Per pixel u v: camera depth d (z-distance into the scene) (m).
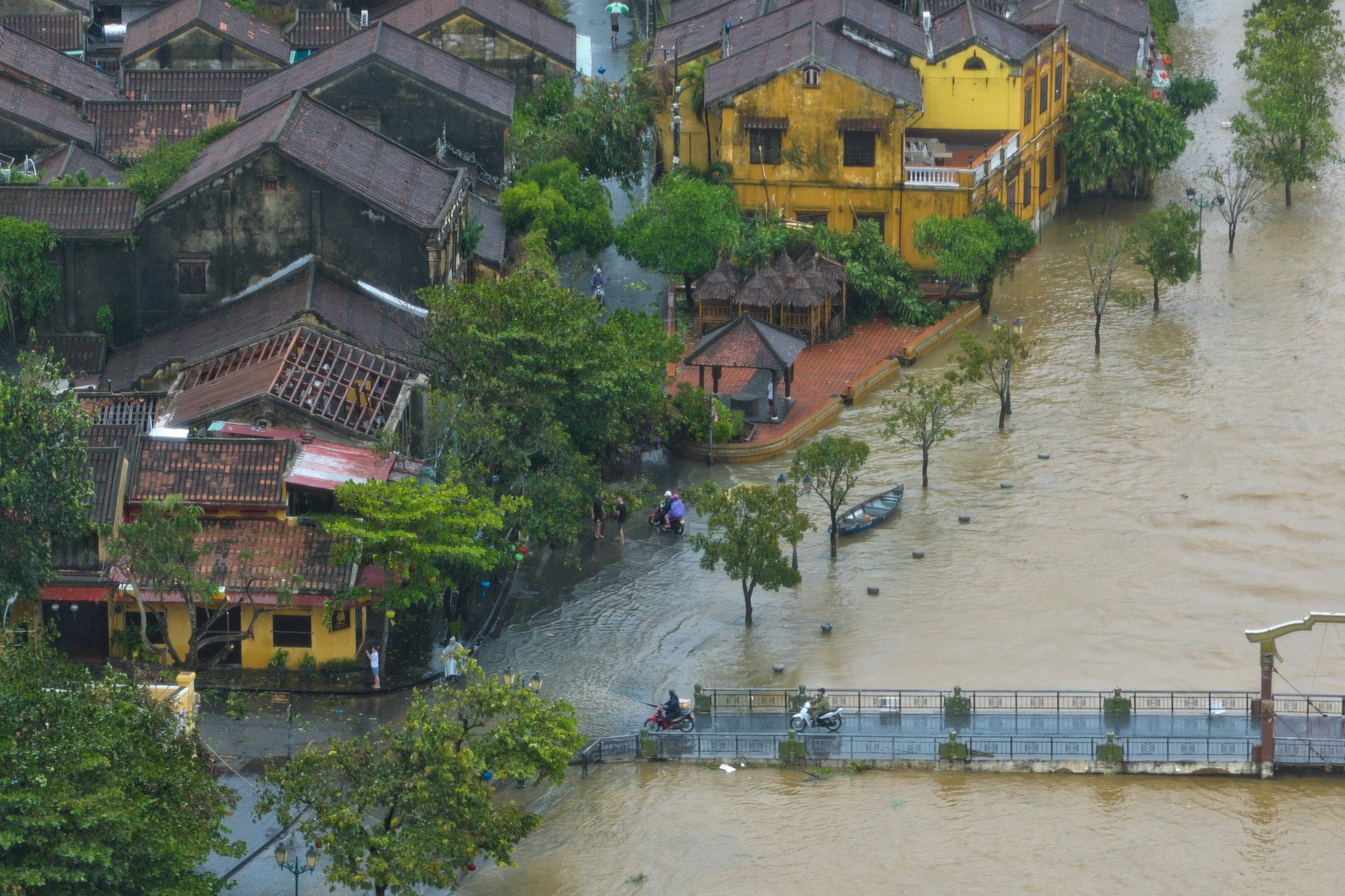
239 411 95.38
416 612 95.12
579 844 76.88
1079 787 80.44
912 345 128.88
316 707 85.06
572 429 100.94
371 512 85.38
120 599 86.88
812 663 90.69
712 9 162.50
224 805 69.56
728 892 73.56
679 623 95.19
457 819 68.12
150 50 155.75
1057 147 153.62
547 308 99.69
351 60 134.75
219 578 87.06
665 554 102.81
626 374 100.62
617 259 144.75
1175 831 77.19
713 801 79.69
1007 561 100.88
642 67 153.50
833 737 82.56
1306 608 94.88
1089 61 153.88
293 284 109.44
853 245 133.25
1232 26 199.25
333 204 108.81
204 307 111.19
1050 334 132.50
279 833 75.75
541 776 72.75
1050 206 153.50
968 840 76.69
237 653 88.62
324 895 72.38
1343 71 160.62
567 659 91.44
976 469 112.19
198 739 71.69
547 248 128.50
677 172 142.38
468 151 136.00
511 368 97.19
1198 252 139.25
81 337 111.31
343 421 96.19
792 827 77.69
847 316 133.75
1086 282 141.75
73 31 163.00
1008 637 92.69
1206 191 158.38
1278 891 73.06
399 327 107.88
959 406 112.62
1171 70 177.38
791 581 93.19
